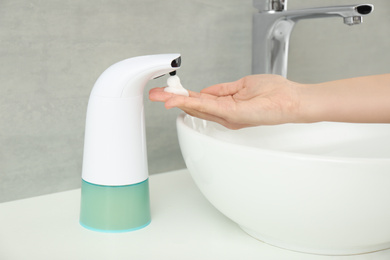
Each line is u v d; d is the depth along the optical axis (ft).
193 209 2.00
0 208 2.02
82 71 2.17
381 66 3.29
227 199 1.61
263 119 1.82
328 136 2.31
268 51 2.39
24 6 1.98
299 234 1.55
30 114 2.09
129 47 2.26
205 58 2.52
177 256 1.61
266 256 1.62
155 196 2.14
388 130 2.31
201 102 1.69
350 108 1.88
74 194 2.21
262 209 1.53
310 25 2.87
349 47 3.09
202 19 2.46
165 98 1.69
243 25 2.61
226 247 1.68
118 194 1.73
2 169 2.08
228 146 1.49
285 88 1.89
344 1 2.98
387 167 1.35
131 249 1.65
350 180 1.37
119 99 1.66
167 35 2.36
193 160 1.69
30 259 1.56
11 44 1.98
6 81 2.01
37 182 2.17
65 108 2.16
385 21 3.22
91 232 1.77
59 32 2.07
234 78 2.65
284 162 1.40
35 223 1.86
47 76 2.09
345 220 1.45
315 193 1.42
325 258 1.62
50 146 2.17
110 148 1.69
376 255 1.65
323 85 1.95
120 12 2.20
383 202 1.41
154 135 2.43
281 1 2.34
